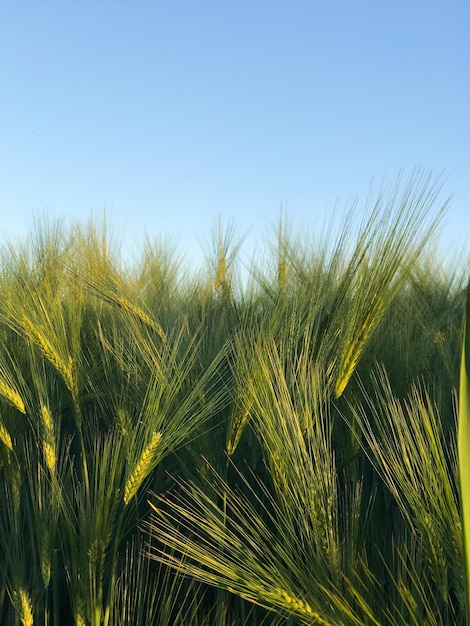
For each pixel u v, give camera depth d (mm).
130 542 608
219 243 1093
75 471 654
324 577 404
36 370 648
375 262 528
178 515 610
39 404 605
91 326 801
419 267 1055
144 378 640
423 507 385
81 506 524
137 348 679
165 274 1076
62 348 634
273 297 776
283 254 899
